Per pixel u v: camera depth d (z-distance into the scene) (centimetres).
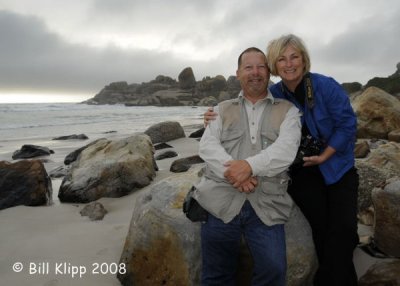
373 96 1159
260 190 277
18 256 397
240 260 310
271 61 322
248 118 293
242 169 265
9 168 596
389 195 346
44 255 399
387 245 351
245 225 278
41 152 1114
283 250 272
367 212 433
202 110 5288
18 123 2478
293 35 320
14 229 473
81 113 4031
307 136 322
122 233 454
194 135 1420
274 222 274
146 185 650
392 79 3362
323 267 297
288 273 306
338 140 311
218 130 297
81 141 1503
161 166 837
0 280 351
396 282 298
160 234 325
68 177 636
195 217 285
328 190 322
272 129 286
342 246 292
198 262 302
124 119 3005
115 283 351
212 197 277
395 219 343
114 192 609
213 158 280
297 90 329
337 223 298
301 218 331
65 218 516
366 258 355
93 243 428
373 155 588
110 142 719
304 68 325
